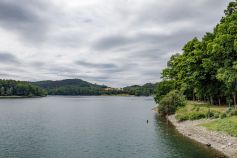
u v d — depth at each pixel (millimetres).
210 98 80938
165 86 108188
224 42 52438
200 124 54656
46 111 118625
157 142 46844
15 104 168375
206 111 63062
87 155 40406
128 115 98500
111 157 38969
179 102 83312
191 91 100188
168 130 58625
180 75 83312
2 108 133625
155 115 96562
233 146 37938
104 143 48188
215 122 51250
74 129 64875
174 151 40062
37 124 74250
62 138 53406
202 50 71750
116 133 58312
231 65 53875
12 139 52625
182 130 56344
